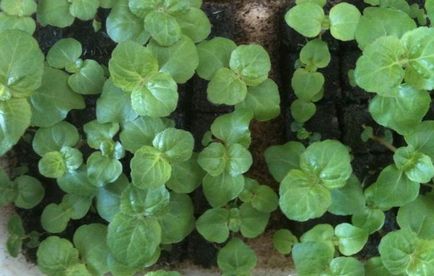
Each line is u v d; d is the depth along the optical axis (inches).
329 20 14.6
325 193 13.6
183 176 14.2
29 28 14.8
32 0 15.0
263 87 14.6
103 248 14.7
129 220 13.8
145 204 13.8
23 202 15.2
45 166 14.5
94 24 16.1
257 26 17.3
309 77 15.1
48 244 14.6
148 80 13.7
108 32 14.7
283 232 15.0
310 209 13.6
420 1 16.5
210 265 16.5
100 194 14.6
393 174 14.1
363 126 16.0
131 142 14.2
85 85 14.8
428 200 14.6
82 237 14.7
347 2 16.5
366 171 16.0
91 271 14.7
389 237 13.5
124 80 13.7
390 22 14.1
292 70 16.2
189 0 14.9
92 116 16.1
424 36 13.3
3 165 16.4
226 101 14.2
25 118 13.7
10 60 13.4
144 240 13.8
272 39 17.2
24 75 13.5
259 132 17.1
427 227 14.3
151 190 13.8
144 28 14.5
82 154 15.3
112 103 14.3
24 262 16.4
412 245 13.5
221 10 16.7
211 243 16.4
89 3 14.9
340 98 16.4
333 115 16.3
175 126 16.0
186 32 14.7
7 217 16.4
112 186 14.6
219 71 14.2
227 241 16.4
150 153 13.6
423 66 13.4
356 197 14.2
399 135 16.1
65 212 15.1
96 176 14.3
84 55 16.3
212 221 14.5
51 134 14.6
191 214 14.6
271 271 16.5
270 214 16.6
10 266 16.3
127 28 14.6
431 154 14.1
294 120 16.1
